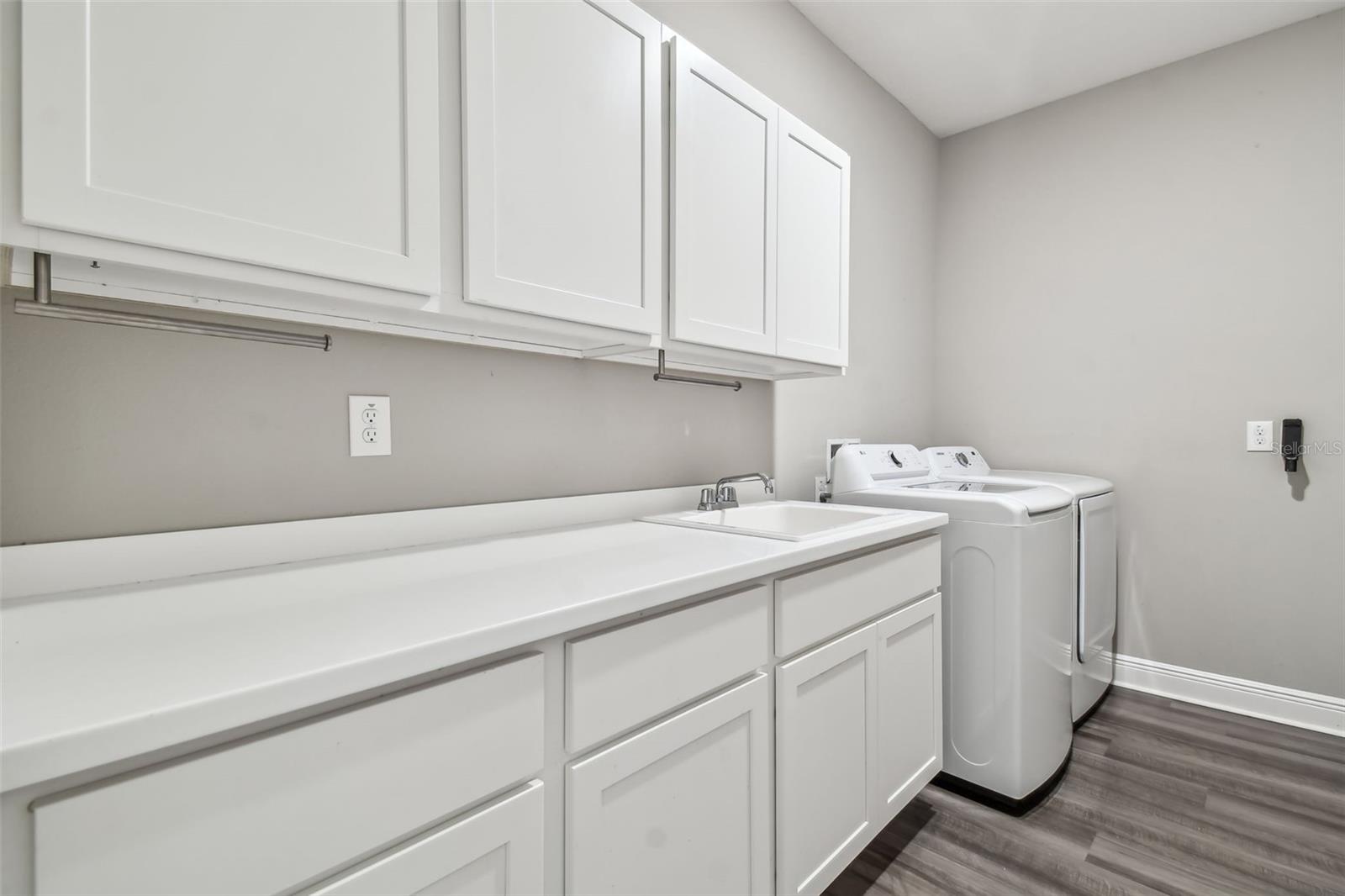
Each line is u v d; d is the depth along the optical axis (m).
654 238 1.25
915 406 2.97
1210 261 2.39
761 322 1.53
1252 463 2.30
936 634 1.66
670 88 1.29
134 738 0.47
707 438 1.88
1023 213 2.86
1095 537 2.24
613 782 0.83
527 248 1.02
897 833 1.61
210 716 0.50
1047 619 1.78
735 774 1.03
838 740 1.28
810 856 1.20
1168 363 2.48
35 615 0.73
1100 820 1.65
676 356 1.53
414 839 0.64
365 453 1.14
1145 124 2.54
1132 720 2.24
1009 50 2.41
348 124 0.82
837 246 1.84
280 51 0.76
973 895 1.38
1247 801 1.73
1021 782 1.69
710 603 0.98
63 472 0.85
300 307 0.91
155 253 0.69
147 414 0.91
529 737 0.74
